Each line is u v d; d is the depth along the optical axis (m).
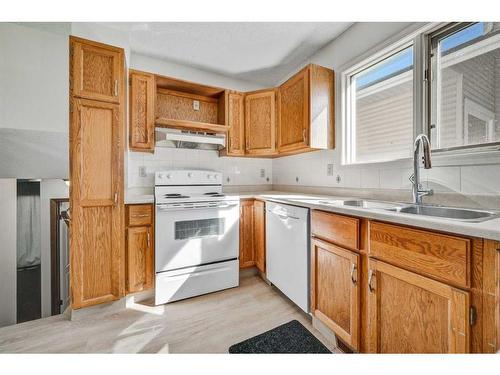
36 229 1.70
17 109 1.71
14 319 1.64
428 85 1.51
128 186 2.38
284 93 2.46
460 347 0.77
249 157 3.08
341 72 2.09
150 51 2.36
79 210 1.63
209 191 2.47
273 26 1.97
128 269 1.83
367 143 2.00
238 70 2.75
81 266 1.64
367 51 1.84
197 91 2.67
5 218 1.64
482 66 1.29
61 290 1.73
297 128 2.25
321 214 1.46
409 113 1.71
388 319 1.04
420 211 1.33
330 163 2.25
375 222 1.10
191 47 2.28
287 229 1.82
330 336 1.41
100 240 1.70
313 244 1.53
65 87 1.82
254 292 2.10
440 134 1.47
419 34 1.54
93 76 1.67
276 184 3.18
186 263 2.01
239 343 1.39
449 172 1.35
